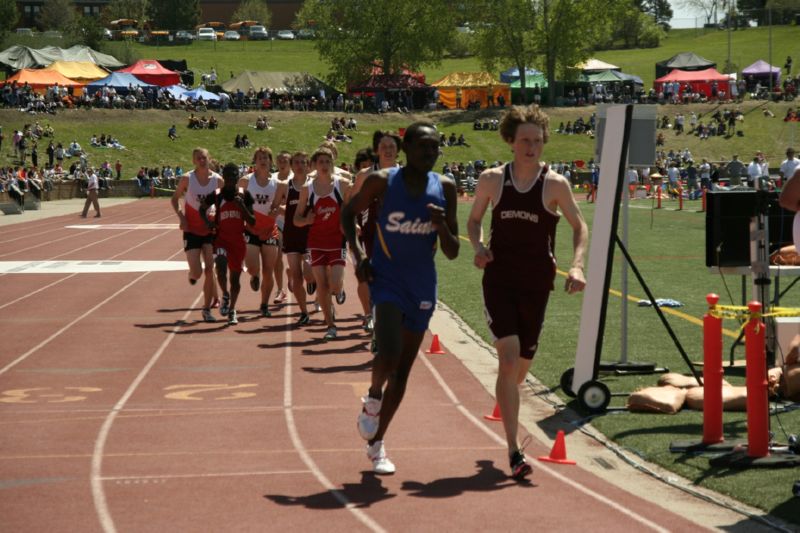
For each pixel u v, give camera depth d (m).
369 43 93.69
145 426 7.40
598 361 7.86
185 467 6.25
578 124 83.06
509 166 6.15
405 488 5.77
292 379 9.19
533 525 5.07
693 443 6.61
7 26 117.69
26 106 73.81
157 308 14.16
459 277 18.08
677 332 11.44
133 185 61.78
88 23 114.75
